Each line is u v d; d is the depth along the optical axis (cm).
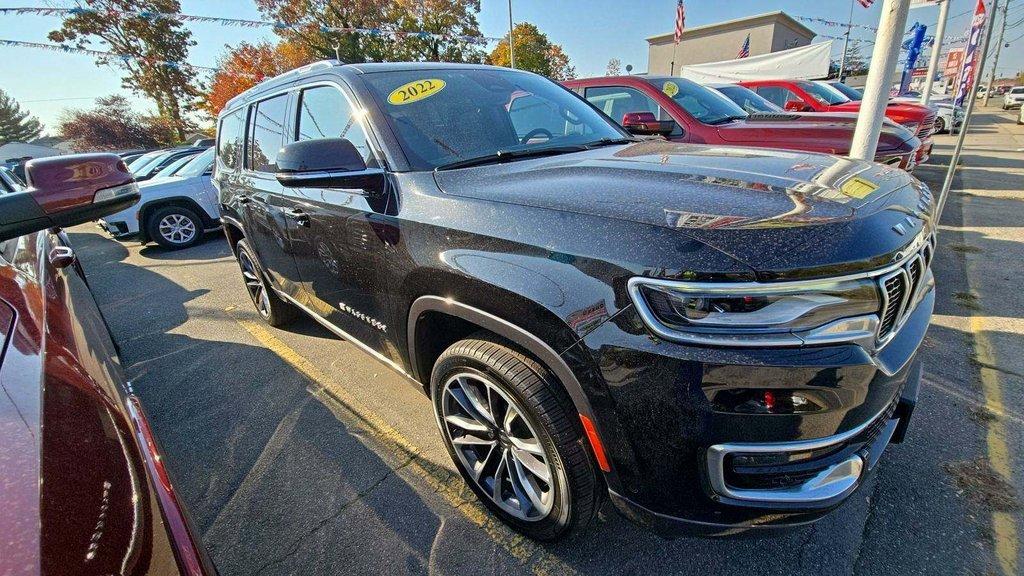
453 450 200
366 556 183
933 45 1148
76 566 68
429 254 167
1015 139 1395
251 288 400
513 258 143
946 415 234
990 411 235
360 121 213
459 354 171
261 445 250
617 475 137
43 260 178
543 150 223
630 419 126
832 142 427
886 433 152
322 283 248
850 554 170
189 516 111
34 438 83
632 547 178
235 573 180
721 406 116
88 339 155
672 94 504
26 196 124
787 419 117
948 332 310
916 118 757
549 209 144
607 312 124
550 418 148
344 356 337
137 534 82
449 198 169
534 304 136
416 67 249
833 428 121
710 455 120
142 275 614
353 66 239
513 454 176
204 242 792
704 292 113
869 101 350
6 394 88
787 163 172
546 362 141
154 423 277
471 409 185
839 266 114
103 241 907
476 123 226
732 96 700
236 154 342
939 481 197
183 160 858
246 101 329
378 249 192
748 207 130
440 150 203
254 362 338
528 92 269
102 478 86
